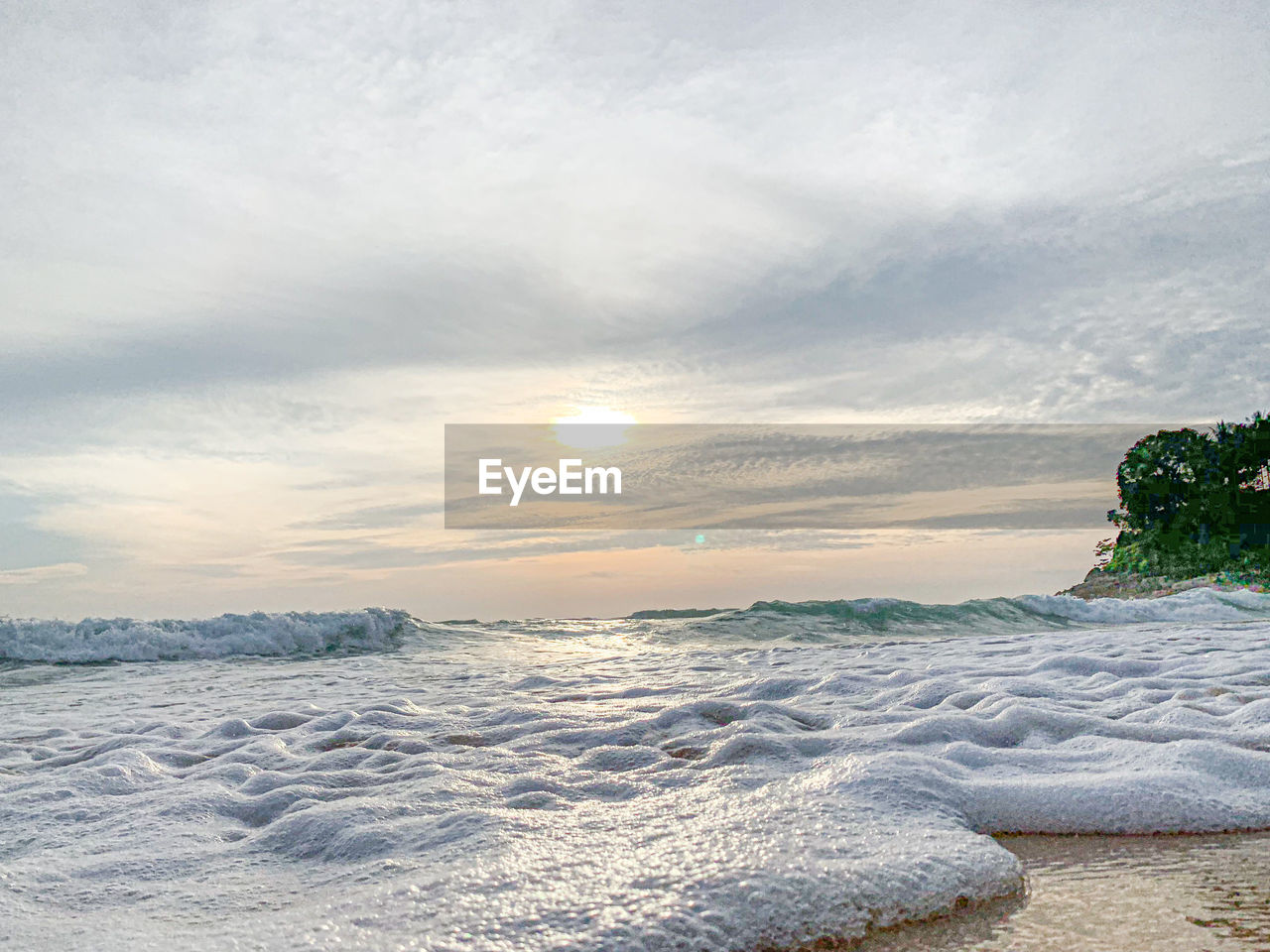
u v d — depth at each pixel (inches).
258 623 422.3
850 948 72.9
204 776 140.3
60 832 112.6
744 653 358.3
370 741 161.8
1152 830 102.3
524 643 447.5
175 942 71.7
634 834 93.8
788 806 100.8
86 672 348.5
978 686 187.6
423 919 71.9
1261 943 72.5
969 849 90.4
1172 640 302.2
